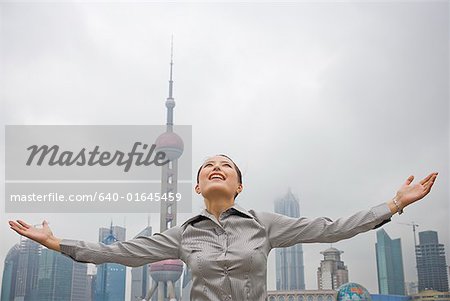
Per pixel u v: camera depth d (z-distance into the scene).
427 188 1.26
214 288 1.22
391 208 1.26
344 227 1.27
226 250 1.25
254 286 1.24
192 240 1.31
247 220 1.31
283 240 1.32
